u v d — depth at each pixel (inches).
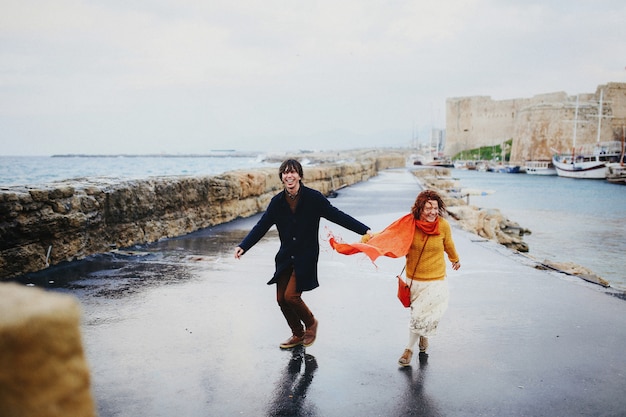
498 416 134.6
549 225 1057.5
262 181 608.1
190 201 444.5
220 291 257.4
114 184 348.2
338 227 508.7
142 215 375.6
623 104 4202.8
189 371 161.3
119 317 213.5
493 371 163.9
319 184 827.4
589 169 3230.8
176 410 135.9
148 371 160.7
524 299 250.7
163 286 263.7
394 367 167.2
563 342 190.9
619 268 570.9
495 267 329.1
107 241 340.5
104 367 163.2
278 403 140.9
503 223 905.5
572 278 298.0
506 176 3710.6
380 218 558.6
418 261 169.0
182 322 209.2
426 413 136.0
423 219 168.9
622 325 211.2
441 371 164.1
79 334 42.1
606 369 165.9
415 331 167.0
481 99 5457.7
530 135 4106.8
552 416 134.8
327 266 329.4
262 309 228.8
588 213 1310.3
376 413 135.9
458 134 5723.4
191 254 345.7
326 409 137.9
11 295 41.1
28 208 266.8
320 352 179.9
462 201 1037.8
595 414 136.3
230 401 141.6
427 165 5433.1
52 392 39.5
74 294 243.8
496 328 206.5
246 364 167.8
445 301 169.3
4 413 37.7
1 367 37.0
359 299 249.6
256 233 176.7
